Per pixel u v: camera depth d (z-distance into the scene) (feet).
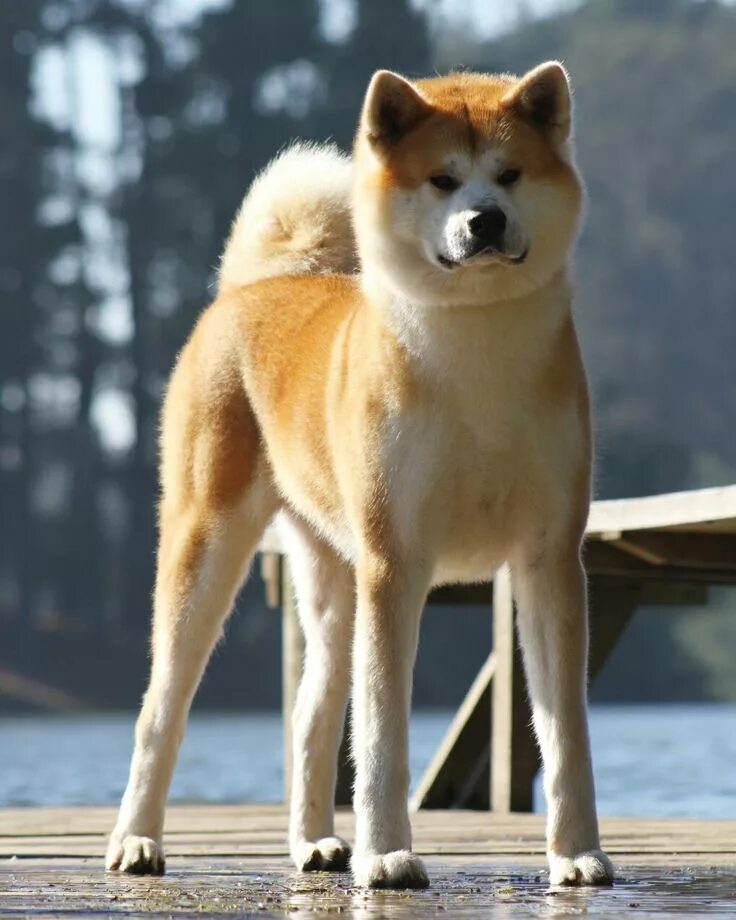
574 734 30.60
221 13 287.07
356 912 26.86
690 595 56.24
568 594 30.99
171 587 35.73
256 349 36.45
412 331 30.94
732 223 336.08
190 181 284.20
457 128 31.24
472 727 55.16
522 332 30.60
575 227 31.42
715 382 319.68
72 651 259.60
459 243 30.01
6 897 29.22
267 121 281.54
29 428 281.54
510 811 50.67
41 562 276.62
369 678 30.71
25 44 294.46
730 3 370.73
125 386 288.30
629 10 375.86
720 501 43.86
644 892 29.01
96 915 26.91
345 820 47.06
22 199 286.87
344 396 32.63
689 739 102.06
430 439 30.86
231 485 36.09
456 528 31.58
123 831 34.32
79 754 104.37
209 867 34.71
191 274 282.15
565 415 31.01
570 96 31.89
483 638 253.65
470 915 26.32
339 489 33.60
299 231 39.34
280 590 57.62
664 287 327.06
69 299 288.30
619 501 48.01
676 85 350.43
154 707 35.06
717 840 40.42
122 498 283.38
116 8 294.25
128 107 294.05
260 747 109.09
